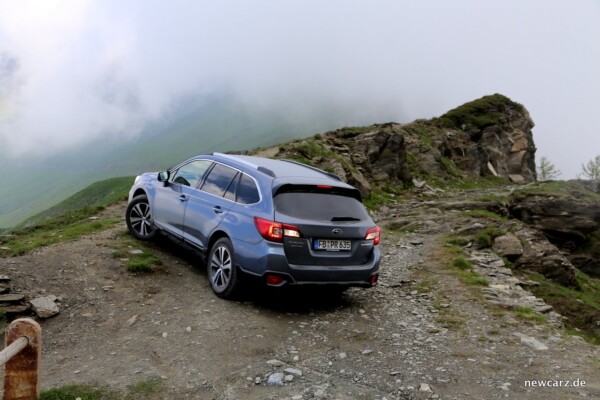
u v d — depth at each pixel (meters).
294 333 6.96
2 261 8.32
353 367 5.90
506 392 5.22
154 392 5.03
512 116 78.31
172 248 10.41
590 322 13.95
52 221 16.48
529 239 18.59
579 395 5.16
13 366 4.30
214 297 8.02
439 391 5.23
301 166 9.34
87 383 5.12
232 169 8.59
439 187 40.22
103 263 8.77
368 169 31.61
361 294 9.60
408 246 15.64
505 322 8.19
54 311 6.78
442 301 9.49
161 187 10.02
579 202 31.58
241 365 5.80
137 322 6.86
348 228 7.79
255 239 7.40
